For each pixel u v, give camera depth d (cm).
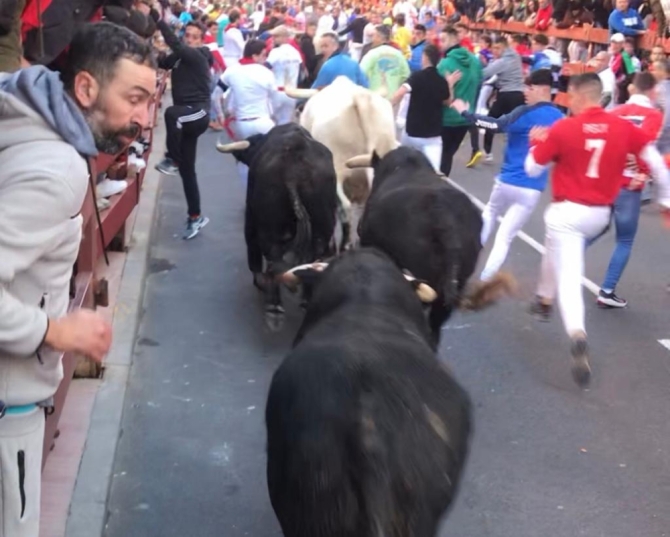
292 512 255
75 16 505
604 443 511
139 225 905
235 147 702
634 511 443
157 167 1117
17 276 231
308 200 619
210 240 907
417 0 3200
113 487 447
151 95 248
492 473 472
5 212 216
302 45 1603
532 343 659
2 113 224
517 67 1254
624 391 582
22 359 243
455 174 1330
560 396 572
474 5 2606
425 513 246
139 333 654
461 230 478
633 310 738
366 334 283
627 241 725
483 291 455
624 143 579
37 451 258
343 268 342
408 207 481
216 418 529
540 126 673
